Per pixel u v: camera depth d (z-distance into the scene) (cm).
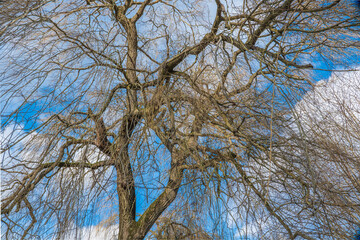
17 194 342
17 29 327
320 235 301
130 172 317
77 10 408
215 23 380
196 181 300
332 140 325
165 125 327
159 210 383
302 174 292
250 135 346
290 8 317
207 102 328
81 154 327
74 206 295
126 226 378
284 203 344
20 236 338
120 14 458
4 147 310
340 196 309
